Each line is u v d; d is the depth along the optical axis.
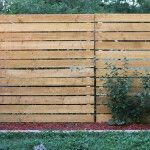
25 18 10.95
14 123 10.90
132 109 10.70
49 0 13.37
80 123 10.85
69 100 10.88
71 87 10.87
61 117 10.88
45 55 10.90
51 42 10.91
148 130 10.19
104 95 10.80
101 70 10.86
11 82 10.91
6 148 8.58
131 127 10.57
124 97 10.62
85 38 10.91
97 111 10.84
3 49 10.93
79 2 13.57
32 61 10.91
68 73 10.88
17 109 10.91
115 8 13.82
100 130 10.32
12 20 10.95
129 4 13.95
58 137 9.52
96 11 13.34
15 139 9.45
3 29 10.94
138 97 10.66
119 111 10.66
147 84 10.68
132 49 10.90
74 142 8.99
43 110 10.89
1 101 10.91
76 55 10.89
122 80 10.70
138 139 9.15
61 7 12.80
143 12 13.75
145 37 10.90
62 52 10.90
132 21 10.91
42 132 9.86
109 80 10.74
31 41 10.93
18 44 10.93
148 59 10.85
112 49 10.90
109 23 10.91
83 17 10.92
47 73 10.89
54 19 10.93
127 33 10.91
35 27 10.93
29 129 10.48
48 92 10.89
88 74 10.87
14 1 12.98
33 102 10.90
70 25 10.91
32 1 13.06
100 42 10.90
